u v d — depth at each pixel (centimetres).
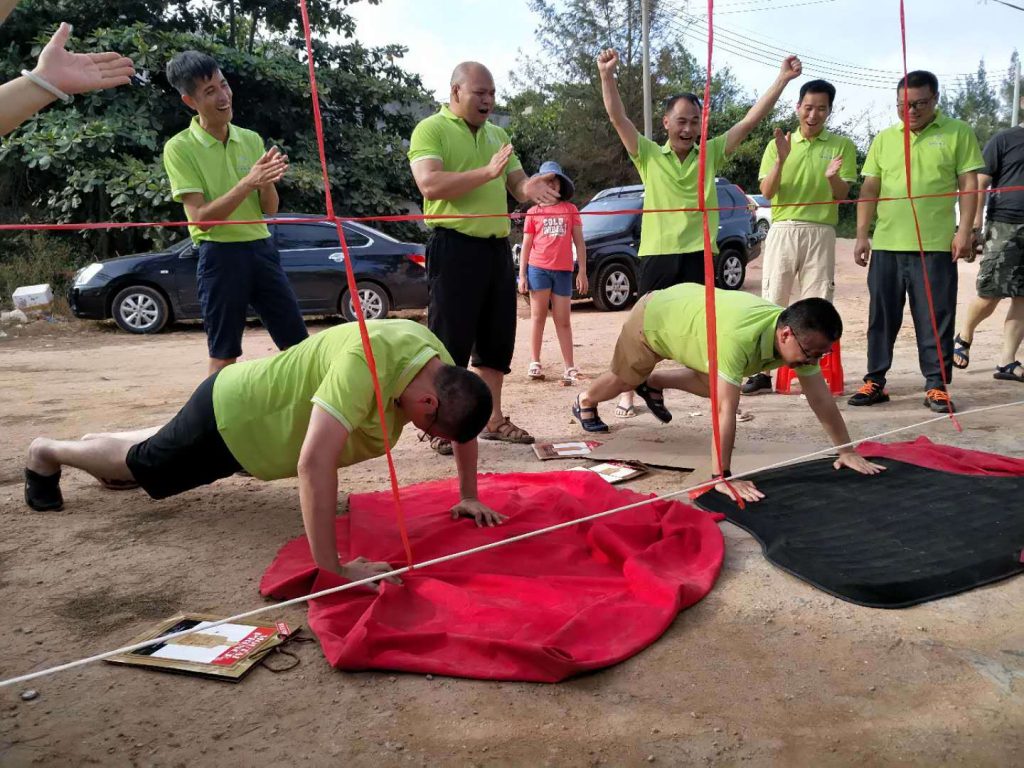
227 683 226
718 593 276
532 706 213
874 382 560
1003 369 618
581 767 189
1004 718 204
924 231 533
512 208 1811
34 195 1506
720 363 362
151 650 240
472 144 436
